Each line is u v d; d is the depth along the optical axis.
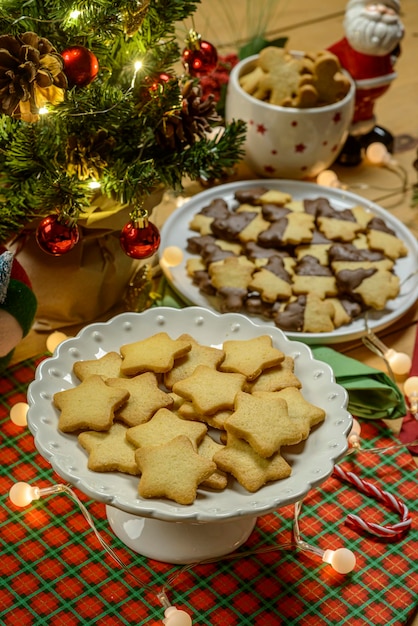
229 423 0.91
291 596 0.96
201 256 1.26
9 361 1.13
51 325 1.19
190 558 0.97
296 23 1.71
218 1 1.75
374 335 1.19
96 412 0.93
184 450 0.90
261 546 1.00
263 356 1.00
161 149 1.10
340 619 0.94
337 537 1.01
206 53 1.10
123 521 1.00
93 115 1.02
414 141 1.53
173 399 0.97
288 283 1.21
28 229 1.13
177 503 0.87
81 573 0.97
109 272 1.18
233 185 1.37
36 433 0.91
